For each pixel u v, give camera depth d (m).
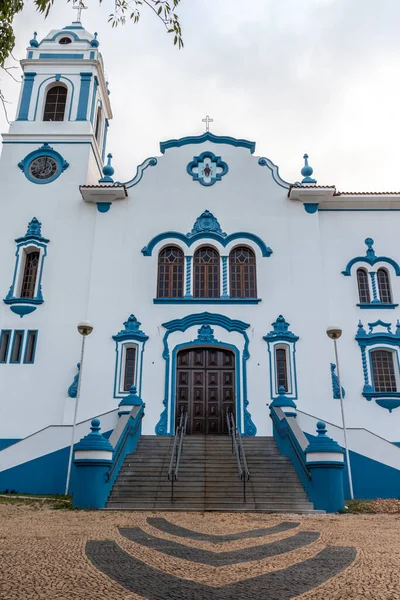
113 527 8.77
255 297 20.69
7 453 15.83
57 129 23.56
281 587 5.12
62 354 19.69
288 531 8.49
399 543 7.41
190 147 22.88
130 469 13.84
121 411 16.48
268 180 22.33
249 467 14.07
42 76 24.66
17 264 21.09
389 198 21.75
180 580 5.36
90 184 23.30
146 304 20.44
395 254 21.41
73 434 15.28
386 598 4.75
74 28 26.30
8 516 10.02
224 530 8.59
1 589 4.91
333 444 12.23
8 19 6.71
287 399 17.05
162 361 19.66
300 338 19.88
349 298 20.69
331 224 21.86
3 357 19.80
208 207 21.97
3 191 22.34
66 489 14.70
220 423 19.20
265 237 21.44
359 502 13.16
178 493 12.52
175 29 7.20
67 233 21.62
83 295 20.59
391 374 19.78
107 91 27.12
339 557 6.44
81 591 4.92
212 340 19.89
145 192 22.12
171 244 21.41
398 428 18.70
